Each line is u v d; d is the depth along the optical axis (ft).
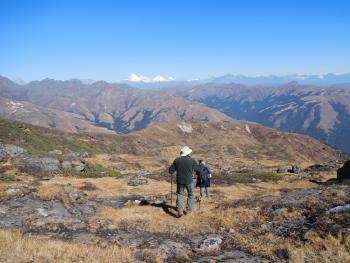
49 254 40.60
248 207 66.64
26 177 138.10
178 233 56.90
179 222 61.72
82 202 80.07
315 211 58.23
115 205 82.69
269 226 56.44
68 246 45.09
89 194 100.32
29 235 50.98
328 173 218.59
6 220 62.08
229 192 108.27
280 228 54.70
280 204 64.64
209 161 429.79
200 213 66.18
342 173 150.00
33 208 69.46
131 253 46.14
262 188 135.74
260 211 63.16
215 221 60.85
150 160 412.98
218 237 53.06
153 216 65.31
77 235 55.77
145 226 60.08
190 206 67.36
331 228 49.73
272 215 60.13
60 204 74.59
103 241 52.37
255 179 167.43
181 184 66.03
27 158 157.99
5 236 45.03
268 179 170.60
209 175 84.89
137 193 106.73
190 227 58.95
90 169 166.61
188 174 65.92
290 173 225.56
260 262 43.93
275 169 281.54
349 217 51.93
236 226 58.34
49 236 54.65
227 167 298.76
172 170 66.85
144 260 44.55
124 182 135.74
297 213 58.95
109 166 265.34
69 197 80.48
